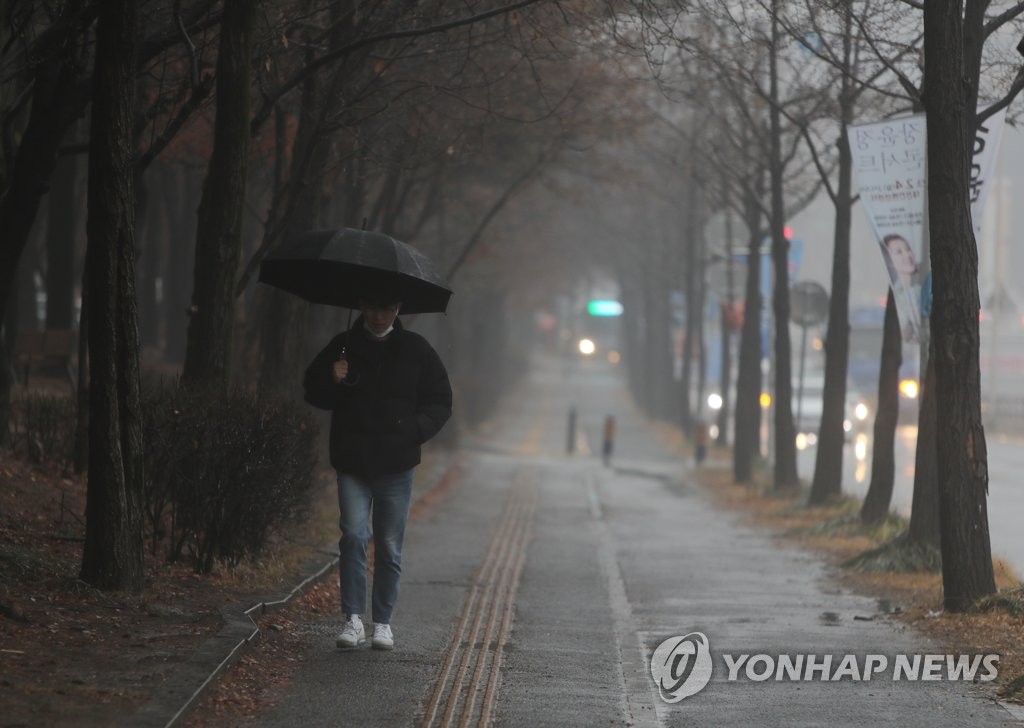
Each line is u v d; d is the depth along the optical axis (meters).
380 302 31.81
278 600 37.22
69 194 96.88
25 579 33.34
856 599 47.28
